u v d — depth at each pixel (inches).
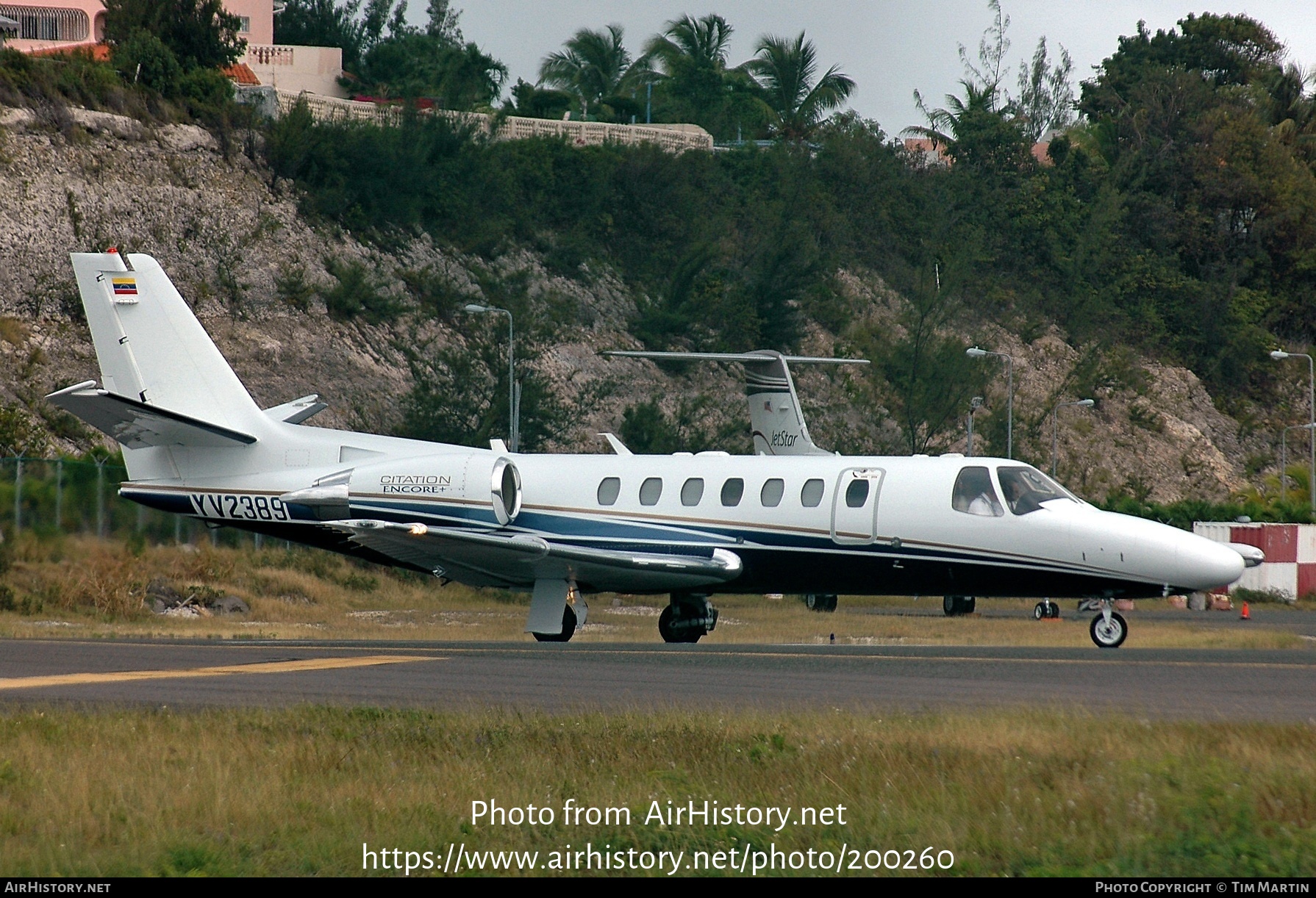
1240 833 1240.2
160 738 1663.4
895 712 1807.3
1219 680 2208.4
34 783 1422.2
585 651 2817.4
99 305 3759.8
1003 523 3193.9
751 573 3408.0
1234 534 7062.0
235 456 3730.3
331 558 6067.9
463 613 5477.4
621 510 3489.2
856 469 3348.9
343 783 1449.3
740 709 1882.4
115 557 5162.4
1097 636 3216.0
